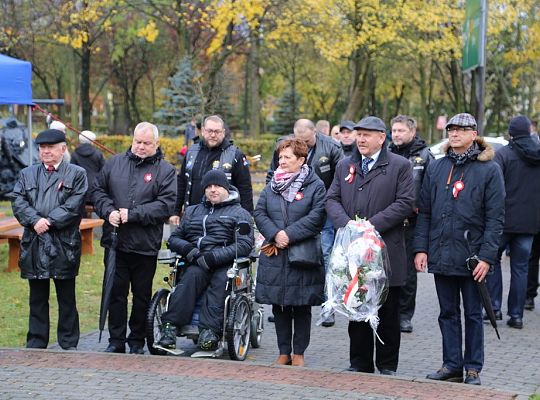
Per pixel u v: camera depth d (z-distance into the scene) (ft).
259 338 30.01
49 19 130.82
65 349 27.71
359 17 106.42
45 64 172.24
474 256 23.73
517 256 33.68
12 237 42.96
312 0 103.96
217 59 120.67
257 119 160.35
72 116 146.72
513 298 33.58
